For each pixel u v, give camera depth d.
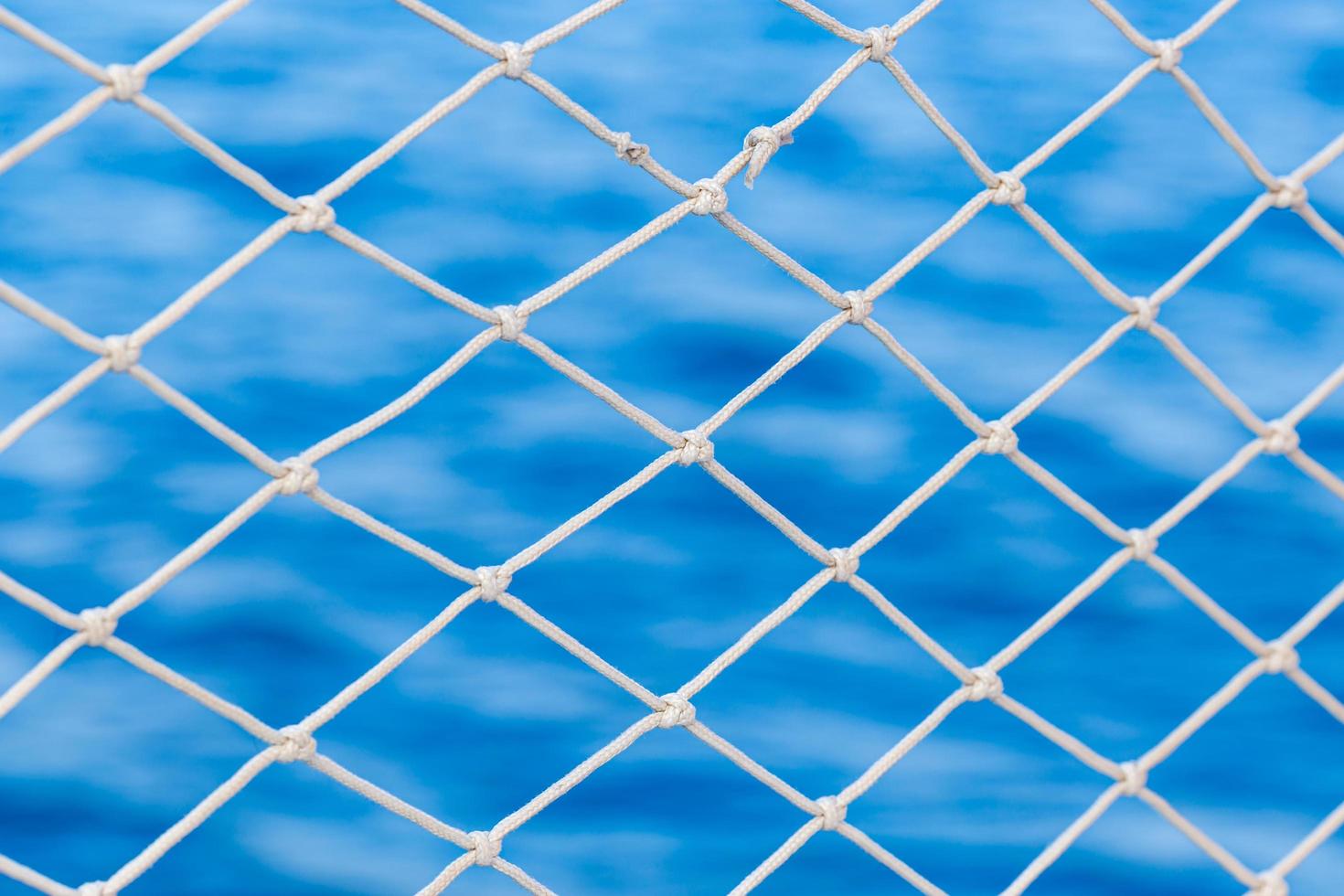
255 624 4.81
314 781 4.36
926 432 5.77
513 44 1.72
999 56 8.59
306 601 4.91
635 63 8.28
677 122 7.71
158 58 1.50
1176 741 2.15
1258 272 6.78
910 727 4.55
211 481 5.36
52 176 7.04
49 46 1.43
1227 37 8.84
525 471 5.47
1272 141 7.82
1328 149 2.14
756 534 5.27
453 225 6.86
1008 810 4.35
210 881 4.02
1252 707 4.72
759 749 4.46
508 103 7.82
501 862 1.84
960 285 6.63
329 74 8.05
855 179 7.34
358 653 4.72
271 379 5.85
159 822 4.16
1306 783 4.47
